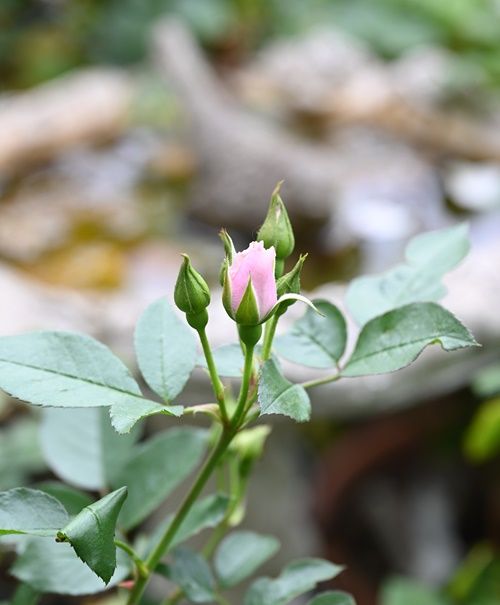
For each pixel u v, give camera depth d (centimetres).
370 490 105
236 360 45
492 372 65
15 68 168
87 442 51
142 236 99
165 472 50
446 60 136
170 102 120
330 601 46
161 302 45
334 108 119
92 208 104
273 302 42
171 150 116
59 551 48
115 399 42
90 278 89
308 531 94
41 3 185
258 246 41
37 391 41
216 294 73
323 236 98
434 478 106
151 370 44
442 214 102
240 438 51
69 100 121
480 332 70
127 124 121
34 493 42
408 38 168
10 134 113
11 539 47
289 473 91
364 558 101
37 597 48
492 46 165
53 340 42
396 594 81
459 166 115
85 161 116
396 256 95
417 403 87
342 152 114
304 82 121
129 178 112
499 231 97
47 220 100
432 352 69
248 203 101
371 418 99
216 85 123
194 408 43
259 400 40
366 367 43
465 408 100
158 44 125
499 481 106
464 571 85
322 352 45
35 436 67
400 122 118
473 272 76
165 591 80
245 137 106
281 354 45
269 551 50
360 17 171
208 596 48
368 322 44
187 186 110
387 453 100
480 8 168
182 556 48
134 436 51
